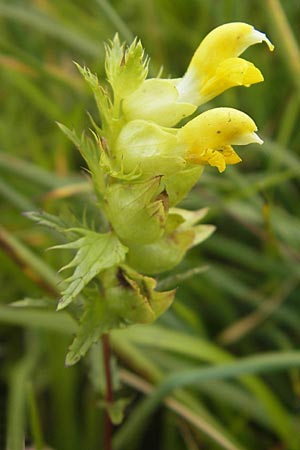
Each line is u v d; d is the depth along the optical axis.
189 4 0.31
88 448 0.23
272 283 0.25
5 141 0.27
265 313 0.24
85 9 0.32
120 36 0.24
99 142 0.17
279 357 0.21
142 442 0.24
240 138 0.17
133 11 0.31
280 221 0.25
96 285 0.17
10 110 0.28
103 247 0.17
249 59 0.28
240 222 0.25
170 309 0.24
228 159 0.17
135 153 0.17
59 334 0.23
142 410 0.21
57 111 0.26
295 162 0.25
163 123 0.17
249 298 0.25
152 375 0.22
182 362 0.23
